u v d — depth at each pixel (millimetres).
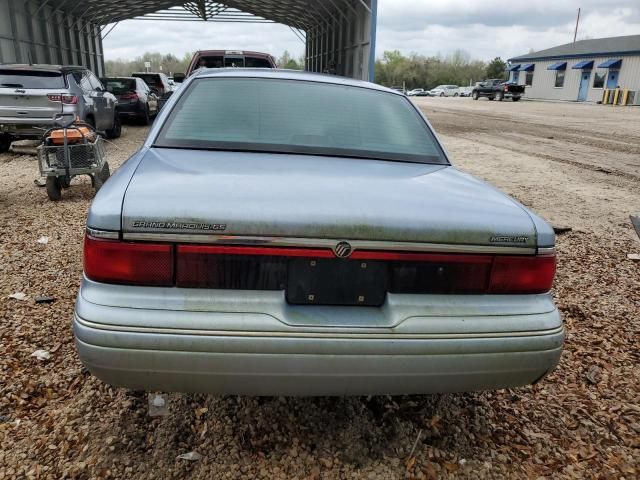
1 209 6457
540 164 11242
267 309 1899
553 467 2348
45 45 23609
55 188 6859
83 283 1964
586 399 2863
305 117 2936
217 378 1897
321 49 32594
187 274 1881
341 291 1969
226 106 2916
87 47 31016
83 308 1882
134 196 1935
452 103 40469
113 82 17000
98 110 12086
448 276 2012
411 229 1942
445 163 2930
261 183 2121
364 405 2691
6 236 5297
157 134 2727
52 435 2375
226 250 1875
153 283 1885
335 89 3225
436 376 1999
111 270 1877
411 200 2102
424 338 1953
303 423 2531
